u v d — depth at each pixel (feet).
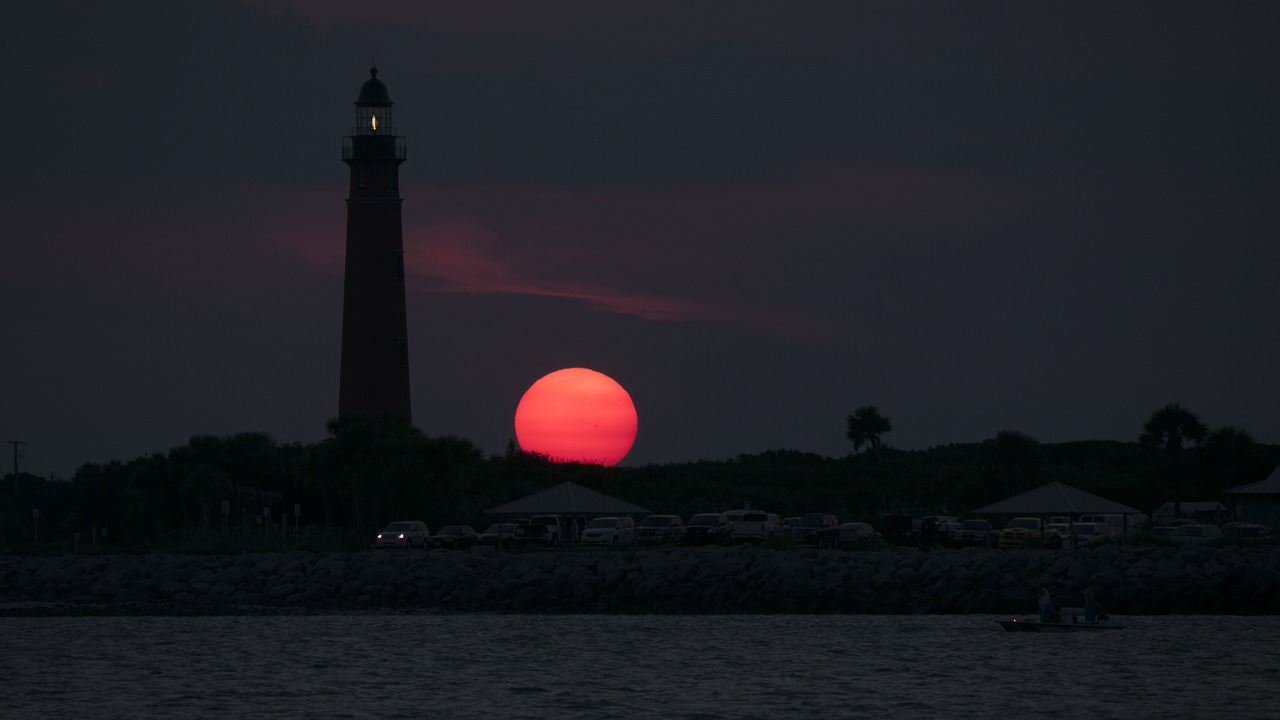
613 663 618.85
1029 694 548.31
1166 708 526.16
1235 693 548.72
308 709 531.50
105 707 536.01
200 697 552.00
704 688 563.89
